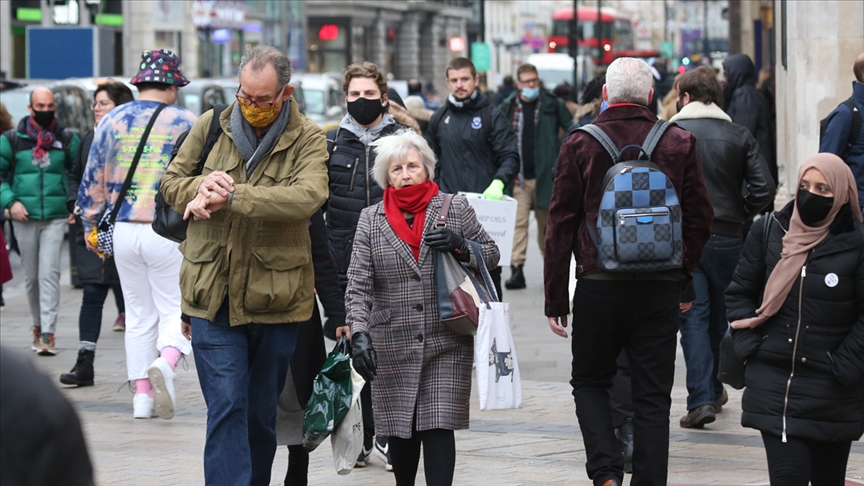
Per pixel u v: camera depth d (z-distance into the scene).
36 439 5.23
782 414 16.53
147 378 28.02
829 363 16.30
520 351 36.53
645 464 18.53
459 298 18.08
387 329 18.39
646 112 19.02
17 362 5.35
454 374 18.42
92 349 31.95
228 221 17.47
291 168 17.70
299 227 17.84
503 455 23.95
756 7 93.75
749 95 34.75
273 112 17.42
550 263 18.95
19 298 51.75
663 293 18.56
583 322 18.83
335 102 122.69
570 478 22.06
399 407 18.33
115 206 27.11
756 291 17.16
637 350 18.80
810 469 16.69
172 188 17.38
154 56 27.75
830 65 39.59
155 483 21.81
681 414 27.61
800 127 40.53
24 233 36.97
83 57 116.94
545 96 48.69
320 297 19.31
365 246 18.59
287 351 18.09
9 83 80.69
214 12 188.12
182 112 27.59
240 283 17.42
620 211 17.97
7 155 36.59
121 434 26.22
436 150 33.44
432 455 18.17
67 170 37.00
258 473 18.67
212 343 17.56
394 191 18.75
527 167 49.12
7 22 136.88
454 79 32.88
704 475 22.08
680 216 18.12
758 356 16.86
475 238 18.81
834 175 16.11
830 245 16.30
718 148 25.25
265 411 18.36
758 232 17.08
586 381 19.33
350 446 18.67
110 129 27.25
